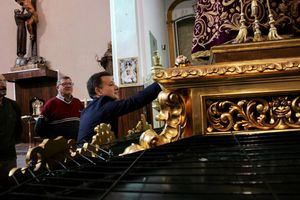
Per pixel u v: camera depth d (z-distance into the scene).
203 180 0.31
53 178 0.33
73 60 5.49
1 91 2.17
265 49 0.54
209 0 0.69
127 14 3.99
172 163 0.38
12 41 5.91
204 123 0.54
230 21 0.65
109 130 0.88
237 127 0.54
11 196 0.28
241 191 0.29
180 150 0.44
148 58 4.05
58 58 5.54
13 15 5.96
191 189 0.30
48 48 5.58
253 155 0.38
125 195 0.29
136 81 3.86
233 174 0.30
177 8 6.00
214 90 0.54
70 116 2.40
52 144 0.41
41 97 5.41
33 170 0.37
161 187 0.31
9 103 2.28
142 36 3.97
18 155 4.16
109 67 4.80
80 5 5.58
